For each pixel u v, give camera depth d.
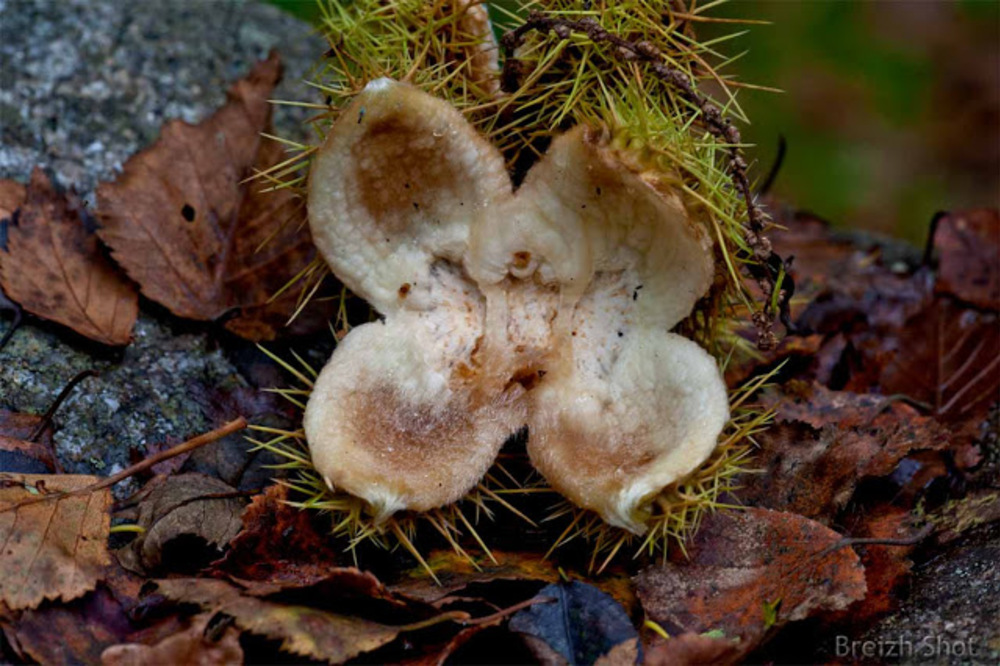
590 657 0.47
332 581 0.47
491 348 0.50
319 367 0.53
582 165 0.49
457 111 0.49
